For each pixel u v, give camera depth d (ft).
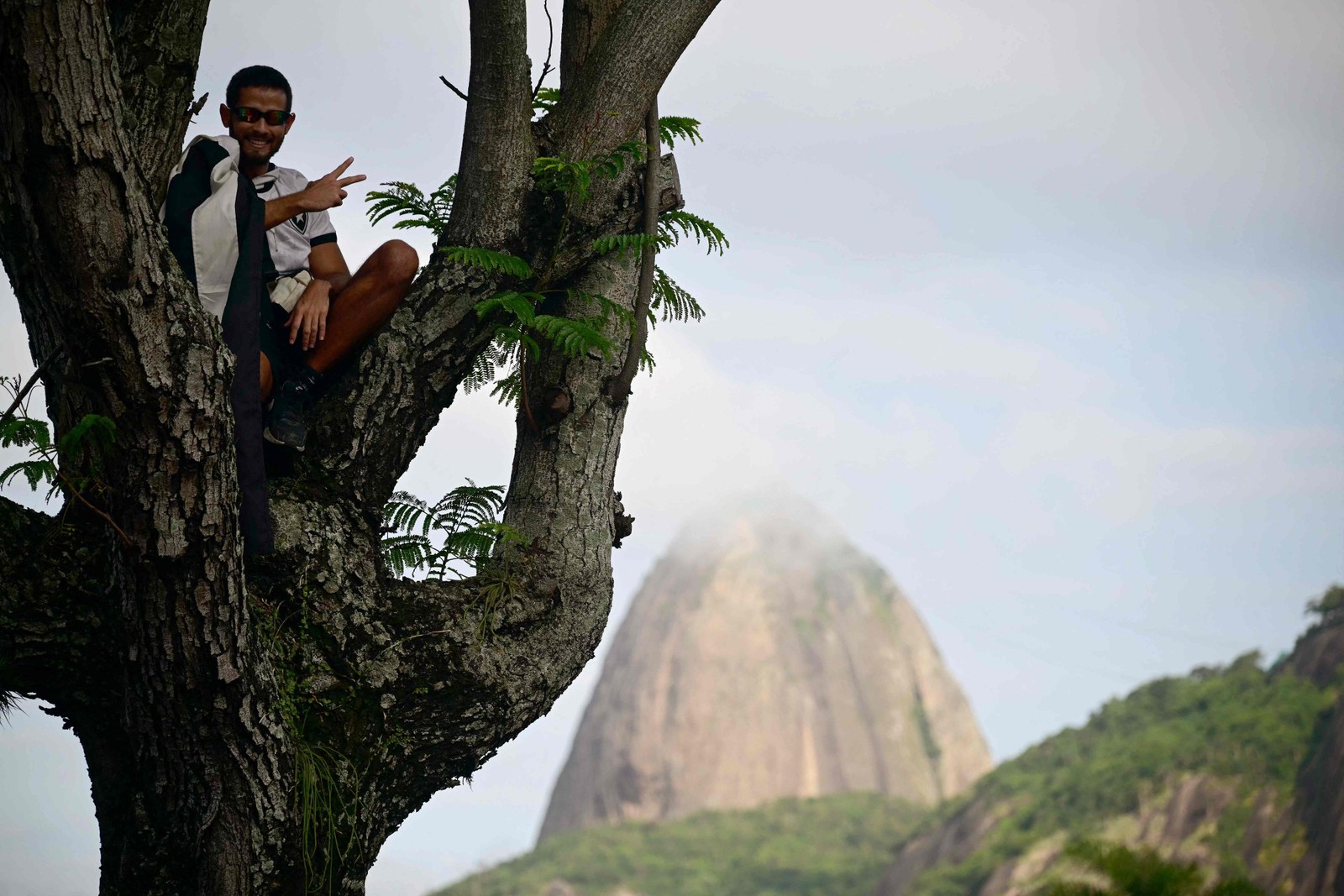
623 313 16.58
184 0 14.99
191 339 12.09
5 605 12.84
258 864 13.48
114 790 14.03
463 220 16.30
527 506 16.63
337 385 15.83
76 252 11.44
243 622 12.88
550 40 16.90
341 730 14.19
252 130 16.02
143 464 12.09
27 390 12.45
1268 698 260.01
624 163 16.35
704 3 16.99
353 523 15.31
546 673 16.05
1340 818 201.36
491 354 16.90
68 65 11.05
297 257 16.35
